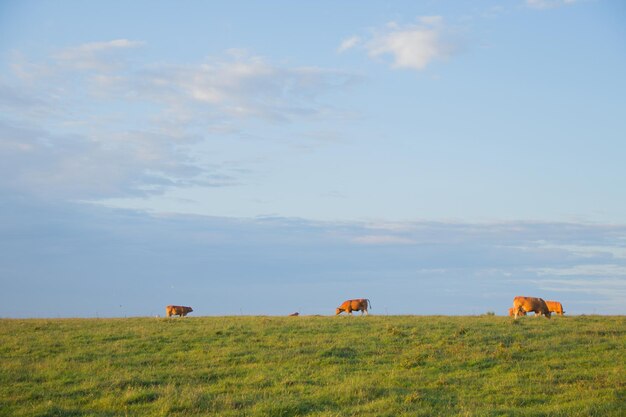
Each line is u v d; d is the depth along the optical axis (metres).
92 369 20.64
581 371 19.12
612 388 17.02
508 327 27.39
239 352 22.77
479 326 27.78
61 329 29.67
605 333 25.48
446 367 20.09
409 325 28.39
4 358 22.80
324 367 20.42
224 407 15.87
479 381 18.23
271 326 29.11
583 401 15.63
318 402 16.14
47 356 23.12
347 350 22.66
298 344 24.08
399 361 21.05
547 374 18.80
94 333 27.83
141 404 16.42
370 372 19.66
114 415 15.47
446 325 28.19
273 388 17.81
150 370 20.41
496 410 15.02
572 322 29.48
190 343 24.92
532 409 15.13
